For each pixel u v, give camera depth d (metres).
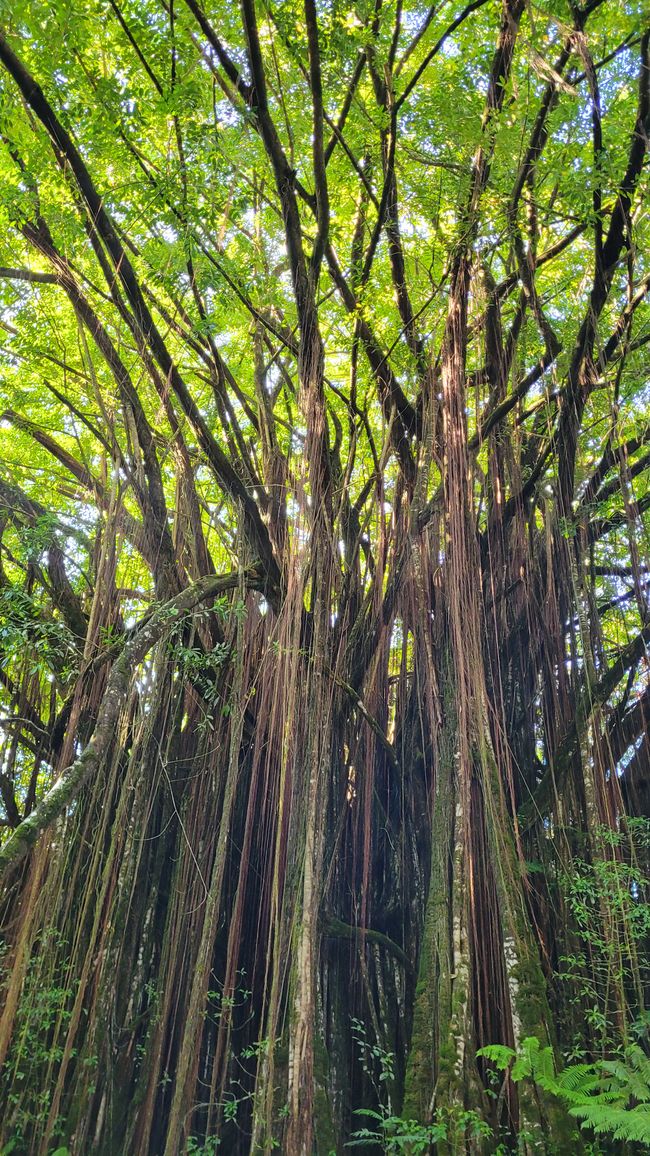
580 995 7.25
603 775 7.86
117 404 8.83
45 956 6.88
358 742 8.59
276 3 7.14
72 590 8.66
